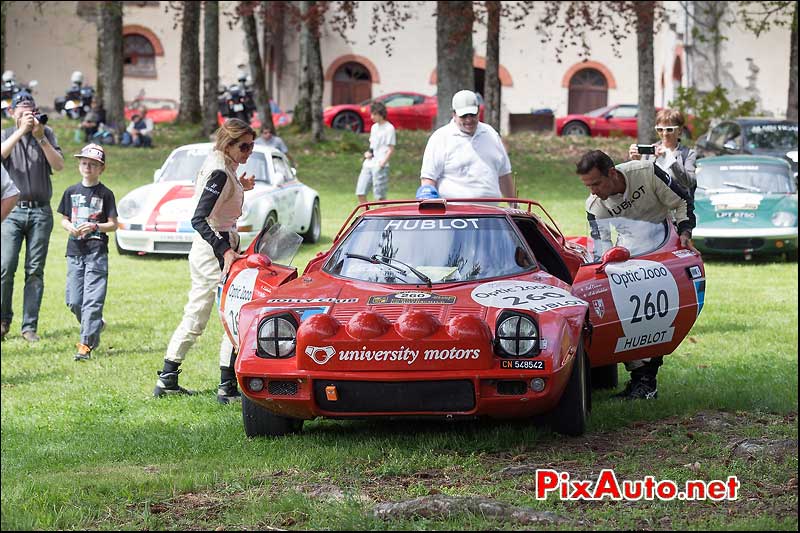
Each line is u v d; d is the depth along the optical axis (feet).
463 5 181.68
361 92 364.99
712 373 66.13
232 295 55.11
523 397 45.57
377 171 143.95
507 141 257.55
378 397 46.03
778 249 125.18
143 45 355.56
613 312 54.03
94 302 72.84
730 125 181.47
